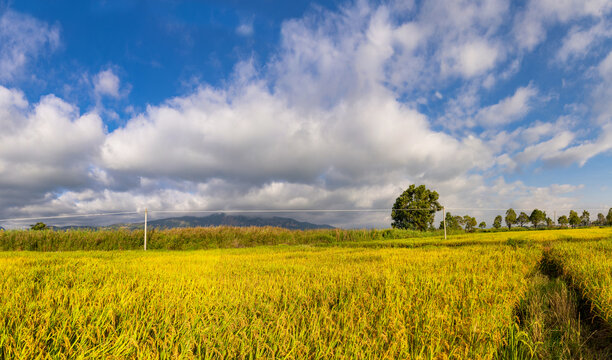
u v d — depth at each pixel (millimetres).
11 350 2924
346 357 2881
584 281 5453
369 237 28391
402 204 40688
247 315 4023
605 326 4176
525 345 3457
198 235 22766
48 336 3193
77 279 6137
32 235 18719
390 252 12266
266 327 3479
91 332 3307
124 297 4523
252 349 3061
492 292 4988
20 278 6125
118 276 6551
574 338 3883
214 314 3852
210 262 9352
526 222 63469
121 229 21016
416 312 3984
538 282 6285
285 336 3252
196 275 6523
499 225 64750
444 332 3520
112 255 12156
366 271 7070
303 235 26156
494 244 16469
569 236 21109
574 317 4582
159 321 3803
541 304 4785
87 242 19094
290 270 7621
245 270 7605
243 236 23891
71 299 4391
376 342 3215
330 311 4164
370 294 4961
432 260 9008
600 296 4488
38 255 12039
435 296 4859
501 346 3422
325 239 26172
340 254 11859
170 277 6328
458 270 7145
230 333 3260
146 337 3305
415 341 3402
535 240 17969
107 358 2820
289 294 4895
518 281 5992
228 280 5980
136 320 3680
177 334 3301
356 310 4113
